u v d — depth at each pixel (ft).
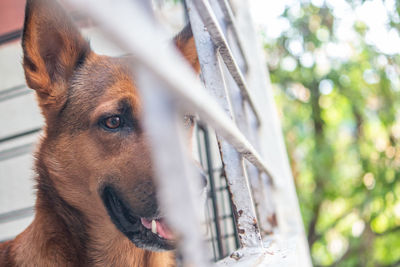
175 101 0.54
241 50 2.14
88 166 2.06
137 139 2.01
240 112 2.03
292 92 7.54
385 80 6.68
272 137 2.93
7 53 3.84
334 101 7.46
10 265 2.10
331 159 7.21
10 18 3.62
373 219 7.13
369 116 7.00
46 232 2.08
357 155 7.23
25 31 2.08
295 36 7.11
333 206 8.33
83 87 2.13
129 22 0.42
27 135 3.72
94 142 2.05
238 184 1.67
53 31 2.15
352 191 7.31
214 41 1.50
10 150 3.80
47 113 2.17
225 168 1.68
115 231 2.15
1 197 3.77
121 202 2.04
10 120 3.87
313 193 7.65
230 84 2.04
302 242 2.84
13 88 3.87
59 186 2.12
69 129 2.11
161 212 1.93
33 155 2.24
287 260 1.72
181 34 2.13
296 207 3.09
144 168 1.96
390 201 6.92
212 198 3.17
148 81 0.50
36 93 2.17
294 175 7.68
